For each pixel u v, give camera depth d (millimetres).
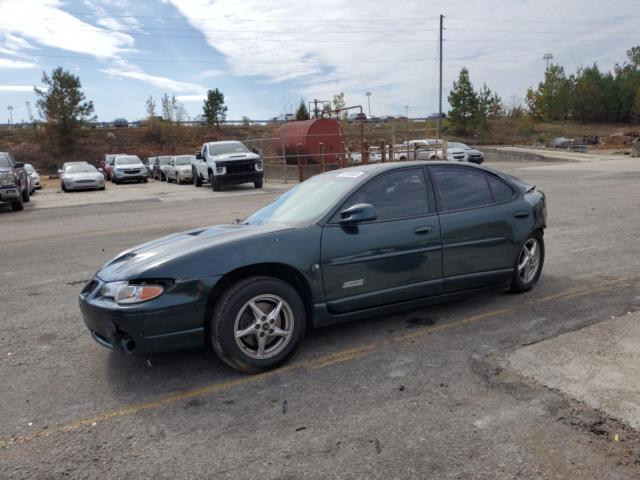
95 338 4051
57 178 40969
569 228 9578
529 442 2961
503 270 5285
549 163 33062
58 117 47406
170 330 3758
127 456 3002
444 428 3141
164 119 60344
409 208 4727
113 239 10312
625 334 4398
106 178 34156
